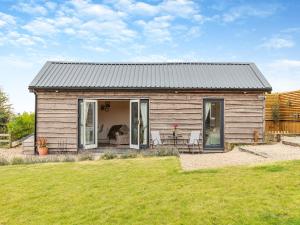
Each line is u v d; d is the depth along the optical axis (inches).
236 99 603.2
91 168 376.2
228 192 258.2
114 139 721.0
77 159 475.2
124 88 590.9
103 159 474.9
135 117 609.3
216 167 355.6
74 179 324.8
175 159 419.5
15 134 808.3
